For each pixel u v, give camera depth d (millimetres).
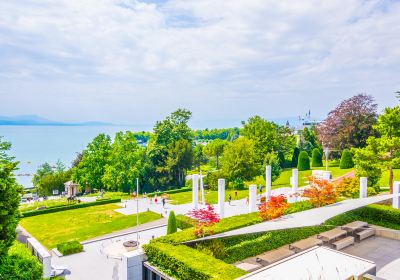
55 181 69125
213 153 76562
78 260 23969
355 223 25297
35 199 57281
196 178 32375
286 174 60344
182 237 18844
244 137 56812
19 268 15086
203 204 40656
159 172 68500
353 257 15406
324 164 65875
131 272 17156
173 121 73188
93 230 32812
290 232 22953
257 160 58438
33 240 20922
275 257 18922
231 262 18812
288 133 73312
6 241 15086
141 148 68812
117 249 25734
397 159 33281
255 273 13945
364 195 30703
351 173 46250
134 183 63031
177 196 49531
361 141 62250
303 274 13742
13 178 15492
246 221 22250
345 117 62781
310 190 27688
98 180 62062
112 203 46094
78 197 56438
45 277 17812
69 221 36812
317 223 21297
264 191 47156
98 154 61500
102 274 21422
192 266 14961
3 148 37562
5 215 14961
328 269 14203
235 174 53188
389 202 30984
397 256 20984
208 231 19688
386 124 34812
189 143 68938
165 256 16375
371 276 13281
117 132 61125
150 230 31266
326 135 64688
